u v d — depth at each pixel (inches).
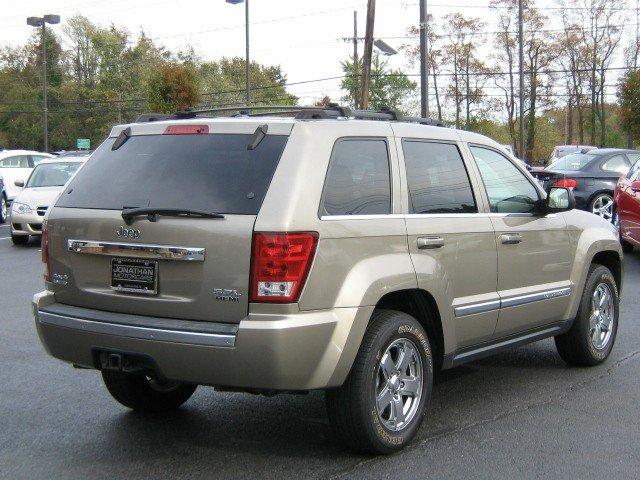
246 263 167.0
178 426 211.6
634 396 237.8
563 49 2406.5
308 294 168.2
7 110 3245.6
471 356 219.1
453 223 207.8
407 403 194.7
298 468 181.9
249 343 164.1
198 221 171.8
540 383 251.8
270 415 220.8
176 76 1487.5
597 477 177.0
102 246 182.9
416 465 183.6
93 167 198.1
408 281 188.5
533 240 236.7
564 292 249.8
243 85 3346.5
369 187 189.5
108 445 197.2
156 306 176.4
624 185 526.3
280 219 167.0
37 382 251.4
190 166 182.1
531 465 183.8
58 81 3339.1
